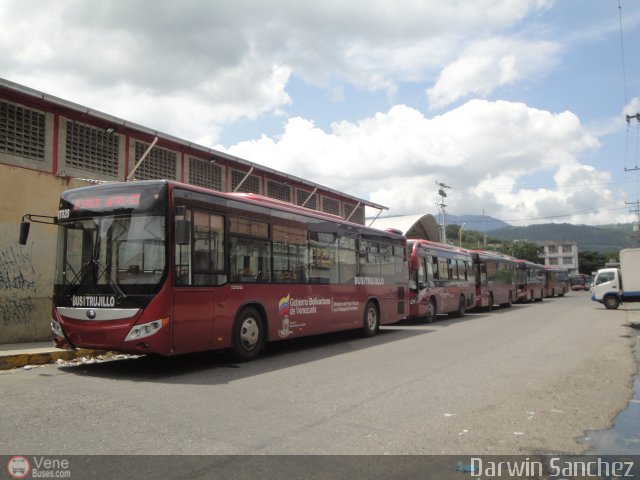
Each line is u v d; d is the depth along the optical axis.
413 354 11.51
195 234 9.21
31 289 12.66
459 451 5.07
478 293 27.00
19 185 12.50
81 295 8.84
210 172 18.55
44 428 5.55
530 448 5.19
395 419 6.14
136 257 8.64
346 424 5.90
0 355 9.70
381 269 16.27
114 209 8.93
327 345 13.34
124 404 6.64
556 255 132.62
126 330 8.40
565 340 14.05
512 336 15.06
